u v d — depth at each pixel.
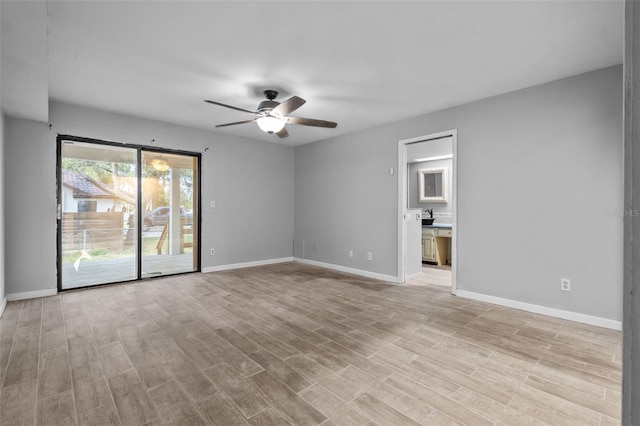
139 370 2.10
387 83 3.21
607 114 2.83
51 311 3.20
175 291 3.97
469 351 2.38
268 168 5.90
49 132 3.74
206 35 2.37
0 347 2.41
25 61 2.22
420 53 2.63
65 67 2.88
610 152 2.82
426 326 2.86
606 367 2.14
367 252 4.93
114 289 4.04
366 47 2.54
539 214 3.20
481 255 3.62
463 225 3.77
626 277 0.38
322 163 5.69
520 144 3.32
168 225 4.80
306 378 2.01
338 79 3.12
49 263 3.76
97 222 4.17
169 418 1.64
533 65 2.82
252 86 3.29
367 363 2.20
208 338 2.59
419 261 5.03
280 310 3.29
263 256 5.85
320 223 5.73
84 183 4.07
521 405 1.75
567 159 3.03
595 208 2.89
